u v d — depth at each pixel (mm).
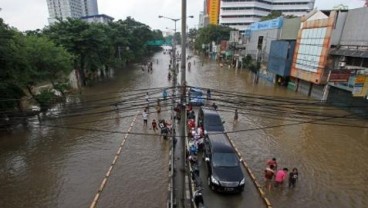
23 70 22109
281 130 22094
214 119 20234
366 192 14016
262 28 48406
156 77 45844
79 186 14203
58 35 34062
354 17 26953
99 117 24703
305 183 14641
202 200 12156
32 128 21938
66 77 29922
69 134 21031
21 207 12711
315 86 31562
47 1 115250
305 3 112375
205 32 85500
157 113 25328
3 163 16750
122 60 56469
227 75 49156
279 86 39031
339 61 27938
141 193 13562
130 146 18859
